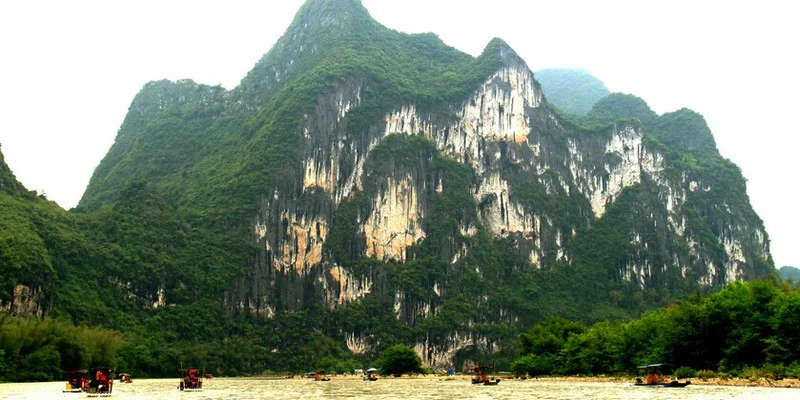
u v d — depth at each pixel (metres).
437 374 180.88
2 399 84.75
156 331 190.38
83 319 175.12
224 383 141.88
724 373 99.69
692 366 106.50
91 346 142.38
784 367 93.19
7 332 126.38
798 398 72.50
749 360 100.56
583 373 131.00
